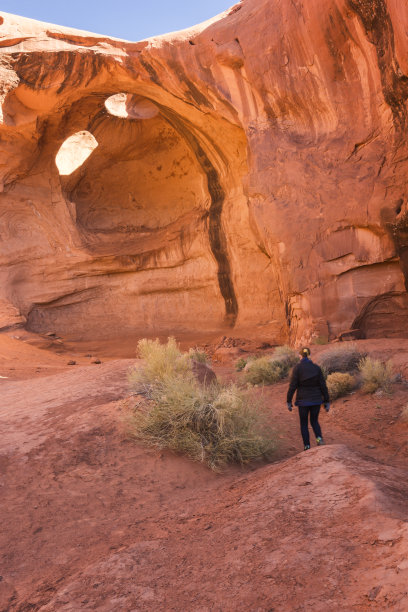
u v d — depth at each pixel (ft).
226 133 81.71
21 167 99.19
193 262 101.71
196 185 104.83
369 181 56.39
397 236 54.13
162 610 7.69
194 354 52.06
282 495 11.34
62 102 90.02
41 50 80.94
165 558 9.63
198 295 102.12
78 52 80.07
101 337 106.73
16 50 81.46
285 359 41.75
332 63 58.13
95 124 102.12
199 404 19.57
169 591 8.26
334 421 26.13
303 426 20.35
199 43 72.43
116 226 113.50
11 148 94.63
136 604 8.00
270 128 66.59
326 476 11.70
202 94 75.36
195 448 18.34
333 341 56.80
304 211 61.72
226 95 71.51
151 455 18.15
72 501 14.56
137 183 114.11
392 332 56.90
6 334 94.32
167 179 110.83
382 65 51.80
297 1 58.85
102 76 83.05
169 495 15.35
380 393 28.76
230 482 15.89
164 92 81.61
